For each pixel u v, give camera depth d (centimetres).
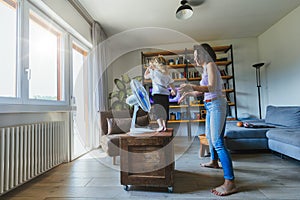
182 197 132
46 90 212
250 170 181
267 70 363
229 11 281
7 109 139
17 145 147
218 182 156
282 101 320
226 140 245
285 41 306
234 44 401
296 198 126
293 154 188
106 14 280
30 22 190
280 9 281
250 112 393
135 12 276
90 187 153
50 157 193
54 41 230
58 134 210
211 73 144
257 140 241
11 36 159
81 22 270
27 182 166
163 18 298
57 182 165
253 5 267
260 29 356
